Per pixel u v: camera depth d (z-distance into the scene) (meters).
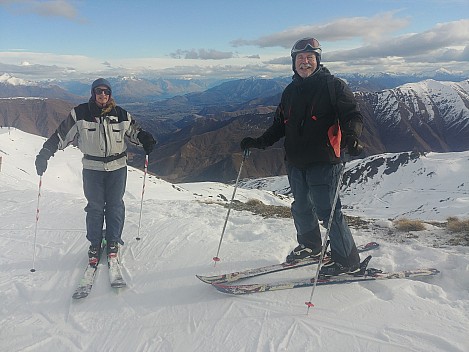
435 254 5.57
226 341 3.55
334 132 4.43
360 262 5.36
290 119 4.66
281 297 4.29
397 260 5.64
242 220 8.51
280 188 146.88
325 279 4.60
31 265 5.56
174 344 3.58
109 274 5.06
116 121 5.48
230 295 4.39
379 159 152.25
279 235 6.71
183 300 4.38
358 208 114.69
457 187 119.81
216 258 5.32
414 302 4.03
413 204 109.75
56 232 7.04
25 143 85.12
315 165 4.60
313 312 3.94
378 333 3.50
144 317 4.07
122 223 5.95
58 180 59.12
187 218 7.89
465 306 3.97
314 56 4.48
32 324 3.99
